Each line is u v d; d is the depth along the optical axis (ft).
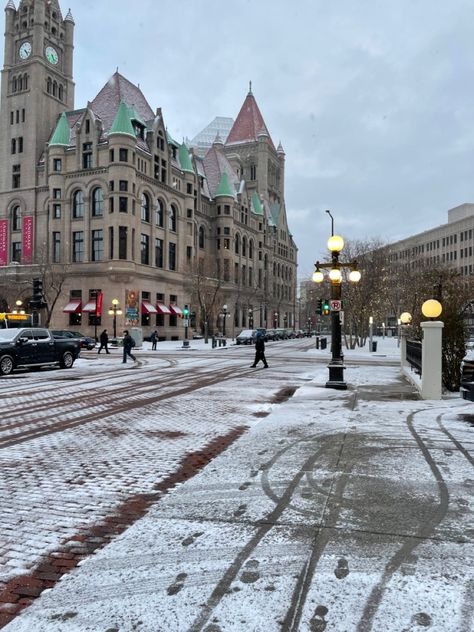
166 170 204.44
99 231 181.37
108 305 175.32
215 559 11.64
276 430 26.18
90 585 10.65
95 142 181.06
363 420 28.91
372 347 126.41
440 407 33.71
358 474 18.21
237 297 271.49
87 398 40.34
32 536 13.44
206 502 15.53
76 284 183.01
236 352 123.03
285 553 11.87
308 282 346.13
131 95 208.85
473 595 9.94
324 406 34.24
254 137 364.38
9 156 207.62
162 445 24.03
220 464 19.81
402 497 15.71
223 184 262.67
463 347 43.93
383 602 9.69
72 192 186.91
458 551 11.91
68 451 22.88
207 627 8.99
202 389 46.55
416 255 364.79
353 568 11.07
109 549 12.35
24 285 186.09
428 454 20.97
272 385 50.03
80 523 14.33
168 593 10.21
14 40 211.00
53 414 32.81
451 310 44.34
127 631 8.98
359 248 165.37
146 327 188.03
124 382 52.60
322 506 14.99
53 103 213.25
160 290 197.36
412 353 51.78
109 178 175.73
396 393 41.04
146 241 191.31
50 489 17.40
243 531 13.25
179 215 213.66
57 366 74.49
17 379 55.83
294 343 205.98
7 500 16.30
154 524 13.85
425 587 10.23
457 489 16.44
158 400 39.32
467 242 331.98
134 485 17.81
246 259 292.81
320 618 9.19
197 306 219.41
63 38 221.46
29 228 200.23
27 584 10.94
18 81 209.15
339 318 45.29
